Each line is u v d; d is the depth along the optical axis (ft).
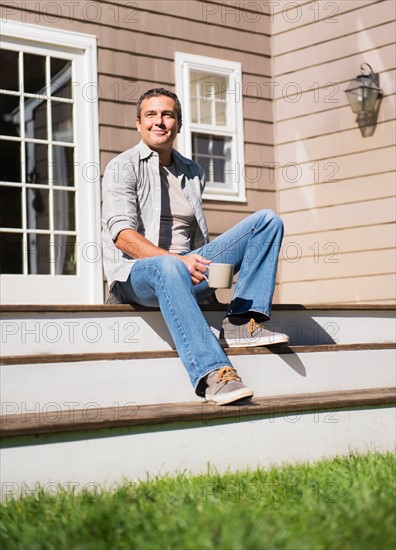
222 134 19.54
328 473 9.21
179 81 18.79
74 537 6.68
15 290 16.58
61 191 17.37
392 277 18.20
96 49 17.65
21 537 6.81
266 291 11.29
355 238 18.86
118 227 10.93
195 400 10.75
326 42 19.42
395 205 18.16
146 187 11.57
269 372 11.44
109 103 17.80
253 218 11.32
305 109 19.83
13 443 8.20
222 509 7.25
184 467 9.29
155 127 11.55
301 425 10.36
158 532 6.72
